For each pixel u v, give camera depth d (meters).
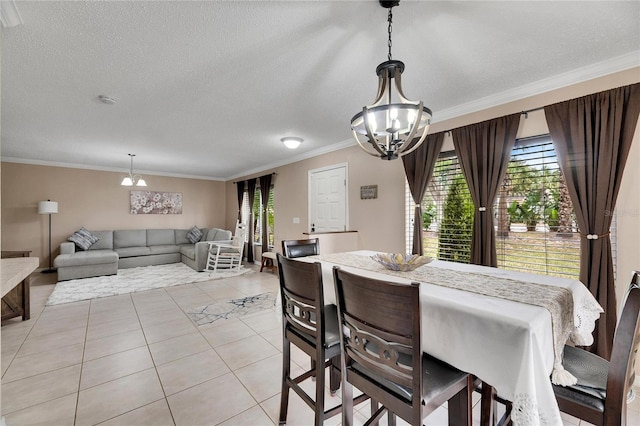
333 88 2.46
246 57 1.99
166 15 1.56
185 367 2.17
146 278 5.01
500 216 2.57
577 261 2.16
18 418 1.61
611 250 1.97
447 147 2.96
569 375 1.10
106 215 6.34
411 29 1.69
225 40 1.79
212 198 7.88
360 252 2.67
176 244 6.92
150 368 2.15
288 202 5.42
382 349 1.06
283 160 5.47
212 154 5.01
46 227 5.65
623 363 1.00
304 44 1.84
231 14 1.56
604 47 1.85
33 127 3.44
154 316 3.23
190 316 3.23
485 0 1.45
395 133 1.66
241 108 2.90
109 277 5.07
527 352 0.96
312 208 4.82
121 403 1.75
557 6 1.49
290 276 1.49
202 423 1.60
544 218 2.32
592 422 1.05
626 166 1.94
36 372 2.08
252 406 1.75
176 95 2.58
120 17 1.57
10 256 3.26
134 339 2.64
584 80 2.13
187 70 2.15
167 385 1.94
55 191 5.76
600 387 1.10
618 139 1.92
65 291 4.18
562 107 2.16
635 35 1.72
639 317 1.01
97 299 3.85
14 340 2.60
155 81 2.32
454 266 1.96
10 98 2.60
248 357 2.33
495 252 2.51
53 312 3.34
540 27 1.66
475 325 1.10
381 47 1.87
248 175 6.89
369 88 2.46
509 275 1.68
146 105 2.80
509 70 2.15
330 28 1.68
